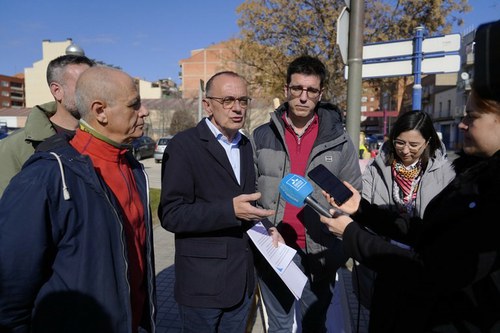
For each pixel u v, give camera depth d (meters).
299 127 2.58
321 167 2.09
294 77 2.41
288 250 2.19
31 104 61.94
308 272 2.60
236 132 2.31
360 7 4.00
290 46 16.45
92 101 1.64
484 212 1.10
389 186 2.86
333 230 1.65
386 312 1.64
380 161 2.94
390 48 4.39
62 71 2.34
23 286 1.41
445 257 1.15
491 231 1.09
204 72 59.88
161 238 5.79
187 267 2.12
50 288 1.47
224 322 2.22
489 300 1.14
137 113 1.73
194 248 2.10
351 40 4.09
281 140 2.57
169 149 2.14
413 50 4.27
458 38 4.04
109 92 1.63
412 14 15.27
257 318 3.38
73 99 2.33
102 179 1.60
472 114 1.19
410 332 1.42
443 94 40.12
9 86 91.06
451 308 1.22
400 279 1.34
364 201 1.99
